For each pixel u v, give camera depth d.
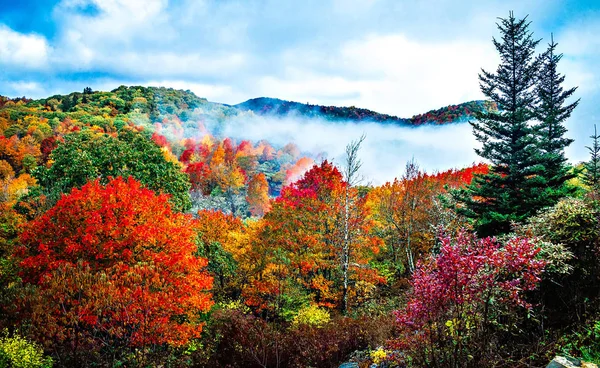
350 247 24.30
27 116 113.75
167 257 16.80
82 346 13.99
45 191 23.73
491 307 7.18
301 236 25.08
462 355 6.84
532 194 18.34
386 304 20.38
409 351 7.93
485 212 19.86
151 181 25.14
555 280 8.20
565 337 7.20
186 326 16.56
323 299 23.59
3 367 11.05
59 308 13.76
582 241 8.53
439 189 34.88
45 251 15.76
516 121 19.61
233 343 14.70
